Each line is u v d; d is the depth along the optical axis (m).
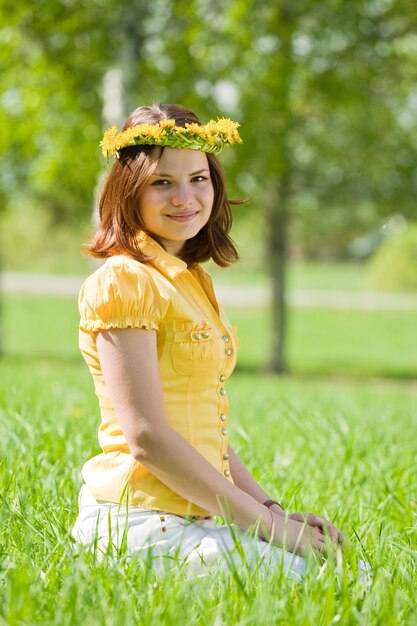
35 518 3.46
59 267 43.00
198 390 3.05
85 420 5.76
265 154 16.14
